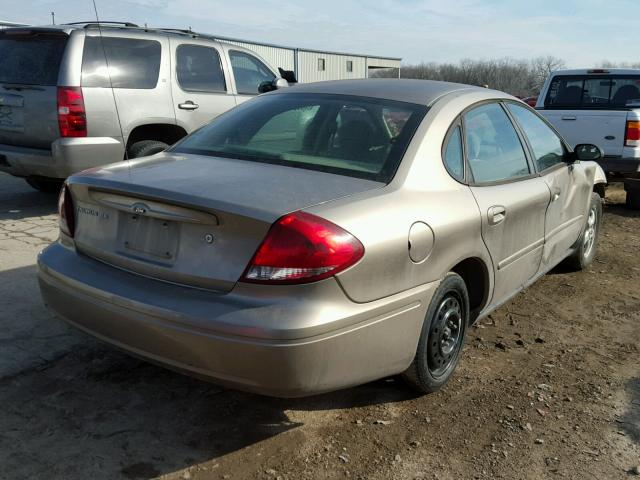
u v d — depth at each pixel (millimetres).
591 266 5840
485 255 3426
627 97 8992
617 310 4727
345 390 3344
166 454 2734
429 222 2922
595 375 3639
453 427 3037
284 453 2787
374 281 2625
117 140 6438
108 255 2863
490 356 3836
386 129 3246
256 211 2461
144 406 3092
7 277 4637
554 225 4461
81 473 2572
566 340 4141
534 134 4410
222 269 2508
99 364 3463
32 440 2766
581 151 4777
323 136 3277
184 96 7051
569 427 3076
